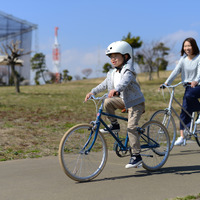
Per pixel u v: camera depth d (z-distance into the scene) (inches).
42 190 177.2
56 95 1264.8
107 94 203.9
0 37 3115.2
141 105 221.1
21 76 3206.2
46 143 346.9
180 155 297.9
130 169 235.6
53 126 476.4
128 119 219.6
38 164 249.3
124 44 213.0
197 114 314.3
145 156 232.5
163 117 287.3
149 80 3117.6
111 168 236.8
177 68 306.8
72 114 648.4
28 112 652.1
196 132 312.8
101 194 171.6
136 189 182.1
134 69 212.1
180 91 1401.3
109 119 222.1
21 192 173.2
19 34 3257.9
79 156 202.2
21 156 282.4
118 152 223.8
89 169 204.8
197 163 259.9
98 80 3422.7
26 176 209.2
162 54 3058.6
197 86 297.9
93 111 716.7
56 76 4581.7
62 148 193.0
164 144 247.0
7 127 439.2
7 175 211.9
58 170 228.1
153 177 212.1
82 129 204.5
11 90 1638.8
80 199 162.4
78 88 1871.3
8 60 1338.6
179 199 161.5
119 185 190.2
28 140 357.4
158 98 1127.0
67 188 181.9
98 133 211.2
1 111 648.4
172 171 231.3
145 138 234.8
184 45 300.4
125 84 202.5
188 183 196.9
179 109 798.5
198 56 296.8
